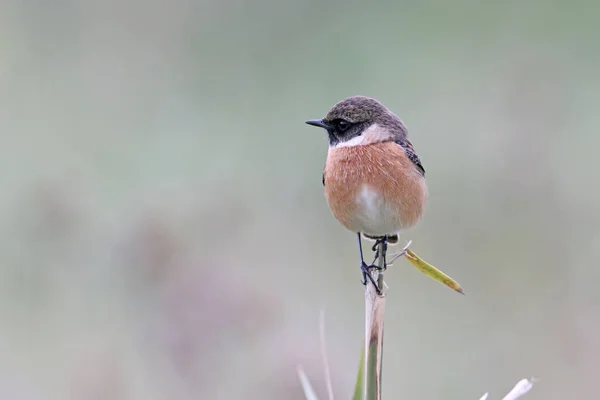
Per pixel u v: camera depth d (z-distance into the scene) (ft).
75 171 50.26
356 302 43.45
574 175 49.08
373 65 60.49
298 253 46.06
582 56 60.34
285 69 60.75
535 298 42.86
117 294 39.88
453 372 40.91
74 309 41.29
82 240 42.73
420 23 62.08
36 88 57.41
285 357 35.35
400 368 41.24
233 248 43.88
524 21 62.34
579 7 63.16
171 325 36.78
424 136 54.13
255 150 54.85
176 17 60.59
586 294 42.27
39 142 53.72
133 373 37.27
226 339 36.45
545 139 48.26
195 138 55.67
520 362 40.73
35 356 39.73
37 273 42.39
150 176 52.54
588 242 44.29
